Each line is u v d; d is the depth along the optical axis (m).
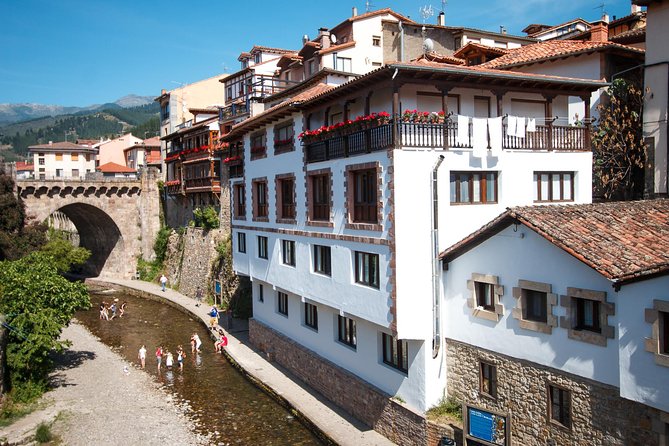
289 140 25.95
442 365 18.94
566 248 14.15
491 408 17.22
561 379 14.90
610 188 26.22
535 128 20.80
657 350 12.28
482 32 48.44
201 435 22.45
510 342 16.44
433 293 18.52
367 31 44.94
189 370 31.00
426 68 17.59
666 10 24.98
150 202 63.72
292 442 21.56
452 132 19.03
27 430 22.23
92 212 63.12
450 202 19.14
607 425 13.75
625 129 26.31
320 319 25.53
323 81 31.73
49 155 99.62
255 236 31.08
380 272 19.02
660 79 25.36
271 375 28.17
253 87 50.12
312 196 23.97
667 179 25.19
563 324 14.73
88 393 27.41
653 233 15.21
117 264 65.44
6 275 28.27
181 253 56.25
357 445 19.73
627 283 12.80
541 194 21.41
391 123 18.06
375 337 21.19
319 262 24.03
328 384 24.48
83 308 30.55
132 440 22.03
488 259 17.11
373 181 19.69
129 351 35.44
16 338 26.47
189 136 57.22
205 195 54.00
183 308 46.97
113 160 102.25
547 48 29.78
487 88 19.75
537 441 15.67
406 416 19.14
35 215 55.78
